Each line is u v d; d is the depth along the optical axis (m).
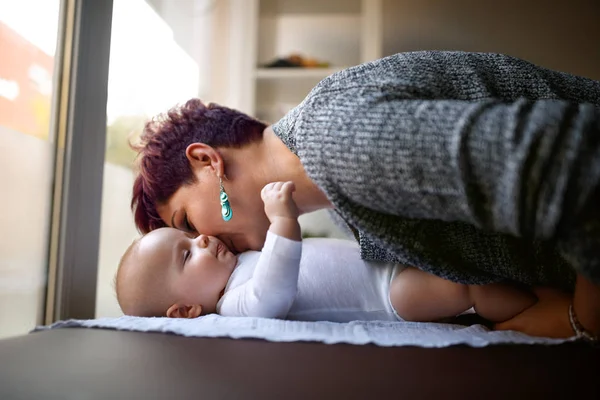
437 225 0.77
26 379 0.54
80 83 1.24
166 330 0.73
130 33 1.58
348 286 0.95
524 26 2.28
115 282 1.03
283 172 0.92
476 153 0.57
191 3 2.12
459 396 0.49
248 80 2.49
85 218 1.26
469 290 0.86
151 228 1.09
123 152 1.50
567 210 0.54
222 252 0.98
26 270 1.13
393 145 0.63
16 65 1.10
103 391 0.51
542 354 0.62
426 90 0.73
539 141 0.54
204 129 0.98
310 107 0.75
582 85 0.84
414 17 2.37
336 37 2.55
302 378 0.54
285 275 0.85
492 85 0.77
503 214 0.57
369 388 0.51
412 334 0.72
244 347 0.65
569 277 0.80
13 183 1.09
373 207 0.71
